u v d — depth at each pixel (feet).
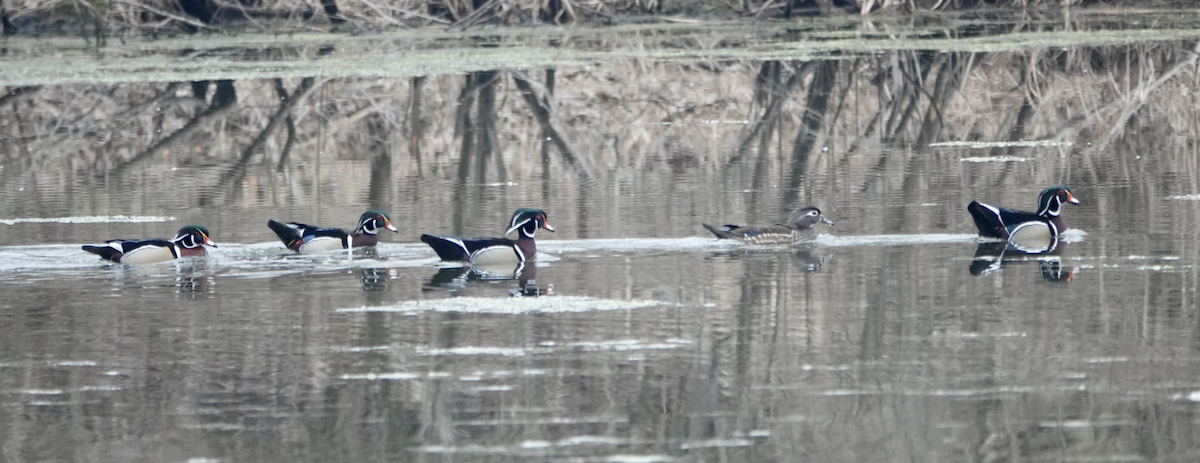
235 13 151.74
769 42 135.03
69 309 45.91
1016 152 83.66
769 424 32.73
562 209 66.64
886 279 49.08
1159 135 89.30
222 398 35.37
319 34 148.66
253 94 115.14
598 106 106.11
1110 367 36.94
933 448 30.99
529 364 37.88
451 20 154.51
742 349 39.32
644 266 52.37
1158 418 32.71
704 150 86.99
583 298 46.57
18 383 37.01
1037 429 32.14
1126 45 126.82
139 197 72.59
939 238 57.67
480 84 117.19
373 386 36.09
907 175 75.72
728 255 54.54
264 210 68.54
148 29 149.18
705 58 121.49
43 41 142.41
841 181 74.28
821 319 42.91
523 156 85.56
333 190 74.59
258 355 39.34
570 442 31.73
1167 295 45.44
